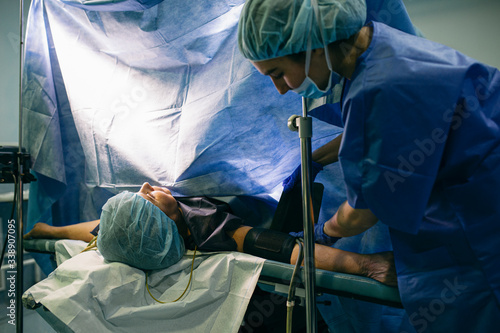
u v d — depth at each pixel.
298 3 0.81
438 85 0.75
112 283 1.18
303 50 0.84
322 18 0.80
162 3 1.33
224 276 1.20
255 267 1.16
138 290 1.21
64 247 1.55
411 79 0.75
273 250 1.21
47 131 1.71
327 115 1.22
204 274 1.21
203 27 1.33
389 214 0.80
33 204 1.82
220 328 1.15
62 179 1.74
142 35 1.41
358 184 0.82
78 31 1.58
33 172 1.79
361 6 0.84
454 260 0.83
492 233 0.79
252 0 0.86
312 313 0.94
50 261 1.94
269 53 0.87
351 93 0.80
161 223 1.30
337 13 0.80
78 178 1.83
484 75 0.82
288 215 1.32
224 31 1.32
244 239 1.30
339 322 1.35
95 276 1.16
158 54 1.44
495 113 0.82
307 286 0.94
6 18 2.16
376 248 1.36
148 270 1.31
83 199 1.84
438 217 0.83
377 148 0.77
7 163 1.45
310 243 0.94
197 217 1.35
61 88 1.78
